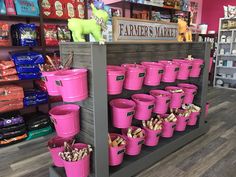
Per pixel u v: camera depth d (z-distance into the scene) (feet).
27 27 8.40
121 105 6.01
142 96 6.68
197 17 18.97
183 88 7.82
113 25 5.80
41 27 8.76
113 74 4.91
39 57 8.70
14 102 8.21
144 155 6.27
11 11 7.95
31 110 9.96
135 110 5.99
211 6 18.66
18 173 6.30
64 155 4.86
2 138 7.92
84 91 4.56
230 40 16.80
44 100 9.09
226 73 18.01
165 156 6.97
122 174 5.63
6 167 6.62
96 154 4.99
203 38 18.28
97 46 4.51
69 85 4.27
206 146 7.66
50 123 9.18
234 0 17.12
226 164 6.53
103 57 4.67
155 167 6.42
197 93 8.47
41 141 8.45
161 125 6.89
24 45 8.39
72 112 4.83
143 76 5.68
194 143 7.90
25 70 8.36
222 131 8.95
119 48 6.16
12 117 8.24
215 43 17.74
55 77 4.46
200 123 8.35
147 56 7.09
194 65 7.59
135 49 6.63
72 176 4.79
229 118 10.47
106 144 5.16
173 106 7.19
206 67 8.24
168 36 7.41
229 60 17.47
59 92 4.65
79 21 5.00
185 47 8.59
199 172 6.15
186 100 7.77
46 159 7.06
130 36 6.14
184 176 5.98
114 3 11.66
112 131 6.35
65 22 10.36
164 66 6.54
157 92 7.14
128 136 5.92
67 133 4.79
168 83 8.02
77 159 4.72
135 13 12.94
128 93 6.69
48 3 8.89
